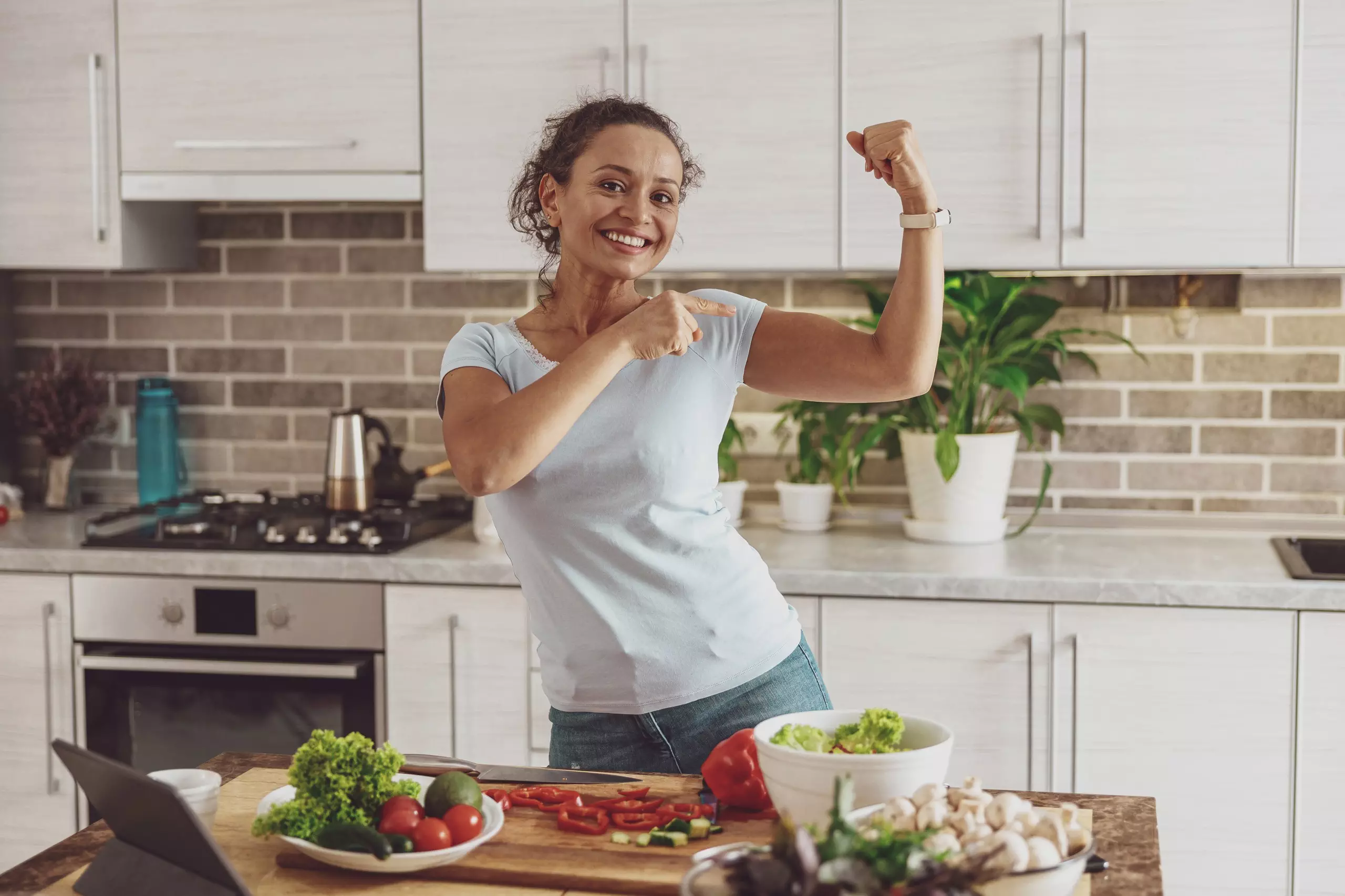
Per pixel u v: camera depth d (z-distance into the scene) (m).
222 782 1.48
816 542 2.88
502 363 1.71
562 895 1.17
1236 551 2.74
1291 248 2.60
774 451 3.18
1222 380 2.99
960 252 2.70
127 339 3.43
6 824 2.84
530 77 2.82
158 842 1.18
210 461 3.42
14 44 3.00
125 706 2.78
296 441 3.38
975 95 2.68
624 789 1.43
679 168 1.69
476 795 1.29
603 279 1.73
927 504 2.87
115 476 3.46
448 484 3.33
